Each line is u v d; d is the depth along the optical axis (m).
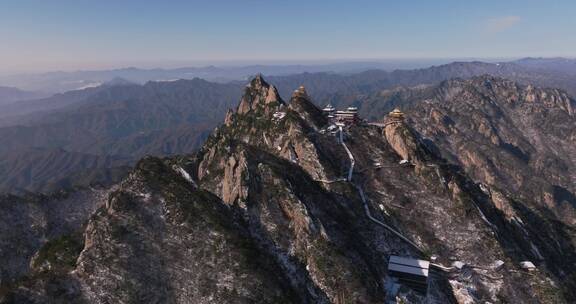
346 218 137.12
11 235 148.75
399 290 115.06
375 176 161.50
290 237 119.94
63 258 109.75
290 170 146.62
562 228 196.00
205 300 95.62
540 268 134.62
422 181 160.75
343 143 176.12
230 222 118.25
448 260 131.00
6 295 89.62
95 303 92.25
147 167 135.00
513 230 161.00
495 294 121.75
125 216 111.50
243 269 102.06
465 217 145.25
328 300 105.75
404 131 181.75
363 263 118.50
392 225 141.12
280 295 98.19
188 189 127.56
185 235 109.88
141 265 101.00
